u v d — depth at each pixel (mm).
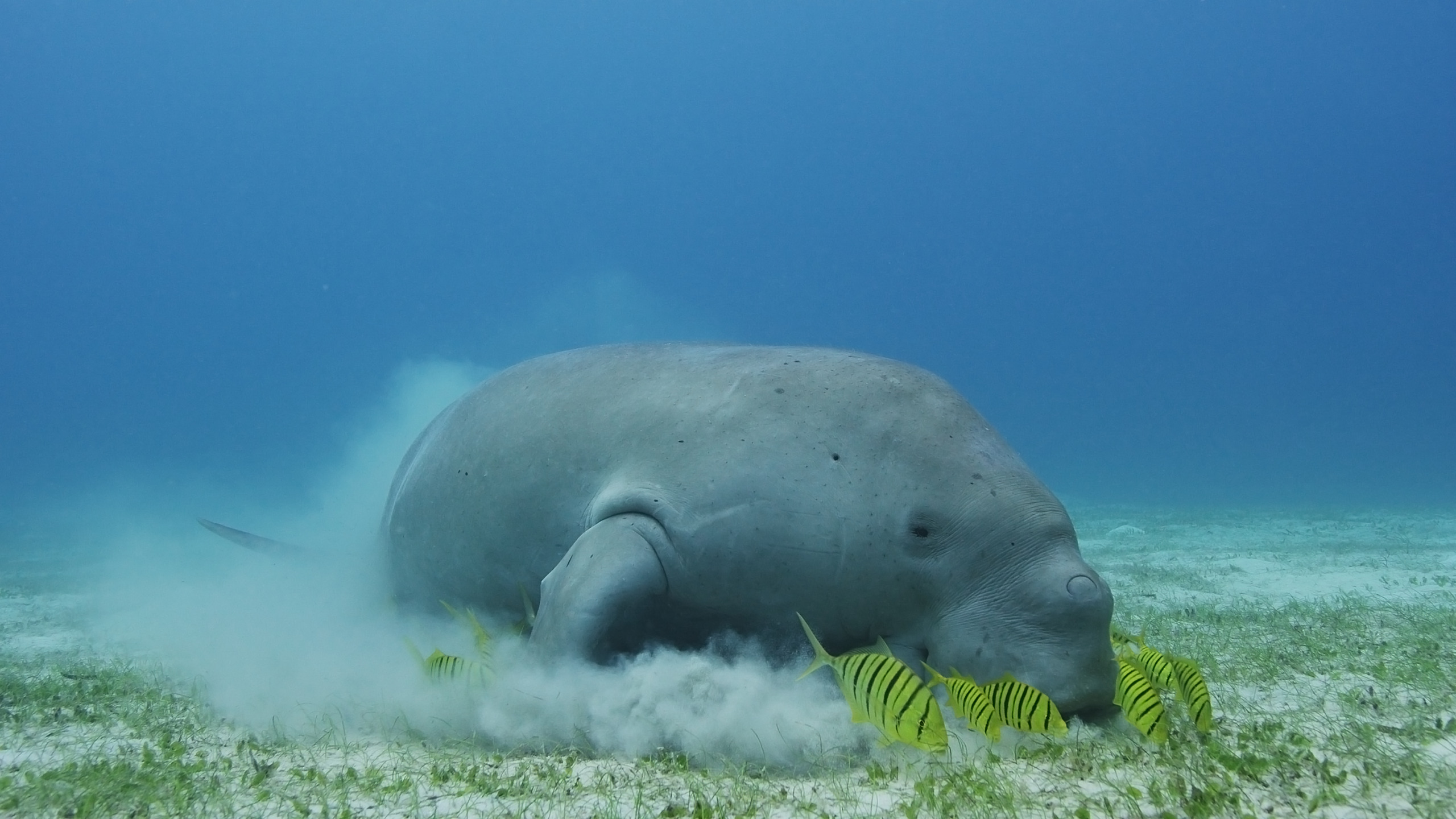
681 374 4895
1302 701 4719
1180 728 4059
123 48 138125
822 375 4617
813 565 4246
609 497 4586
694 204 156750
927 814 3111
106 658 6977
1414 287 136375
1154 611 8047
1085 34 137500
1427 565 11328
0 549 18875
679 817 3141
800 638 4402
